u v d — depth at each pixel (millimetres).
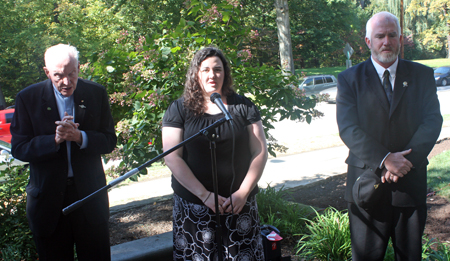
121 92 4094
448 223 4047
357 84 2584
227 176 2393
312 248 3350
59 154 2385
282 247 3596
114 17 20609
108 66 4070
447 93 21141
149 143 3984
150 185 6566
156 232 4113
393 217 2561
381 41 2463
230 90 2549
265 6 26375
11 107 15688
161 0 21312
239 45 4582
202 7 4258
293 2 29219
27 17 21016
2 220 3068
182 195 2430
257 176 2416
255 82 4188
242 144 2432
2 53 21844
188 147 2410
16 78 24031
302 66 43219
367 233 2609
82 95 2498
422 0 33438
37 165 2418
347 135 2535
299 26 33531
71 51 2357
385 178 2422
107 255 2590
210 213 2361
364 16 43000
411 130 2488
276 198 4352
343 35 38188
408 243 2535
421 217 2512
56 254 2475
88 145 2408
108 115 2680
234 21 4426
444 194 4855
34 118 2424
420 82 2520
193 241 2402
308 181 5773
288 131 11891
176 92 3848
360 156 2471
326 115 14656
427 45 51438
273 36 22922
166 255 3326
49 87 2461
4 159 3287
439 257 2967
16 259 2885
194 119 2422
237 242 2365
